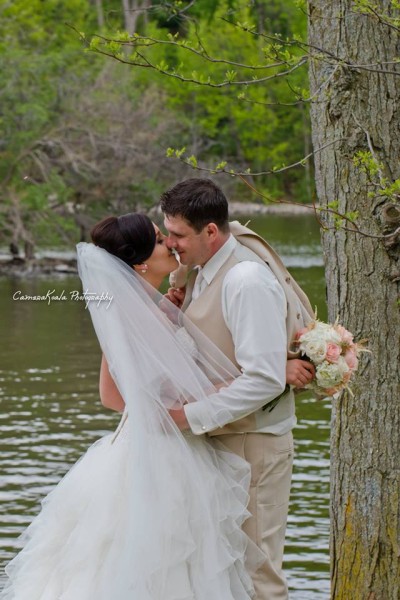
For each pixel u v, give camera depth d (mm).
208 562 5641
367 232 6828
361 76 6840
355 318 6918
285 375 5676
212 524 5688
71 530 5891
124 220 5977
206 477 5750
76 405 16453
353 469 7000
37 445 14125
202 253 5785
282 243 41969
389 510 6902
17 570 6008
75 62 40281
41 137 36406
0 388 17641
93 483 5863
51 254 37719
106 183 36938
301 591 9539
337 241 6961
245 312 5613
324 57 6633
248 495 5828
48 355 20672
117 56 6980
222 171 6586
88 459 6012
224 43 53781
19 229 34250
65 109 37250
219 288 5777
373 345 6879
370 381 6902
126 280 5828
